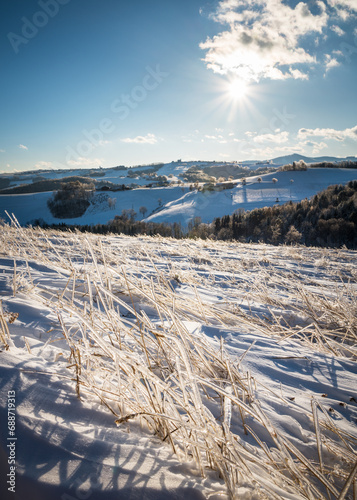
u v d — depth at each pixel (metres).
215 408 1.68
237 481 1.13
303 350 2.59
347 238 49.50
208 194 124.62
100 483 1.03
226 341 2.65
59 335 2.24
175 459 1.21
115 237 12.55
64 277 3.90
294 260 8.97
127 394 1.58
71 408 1.38
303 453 1.44
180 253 8.11
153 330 1.70
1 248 5.45
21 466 1.06
